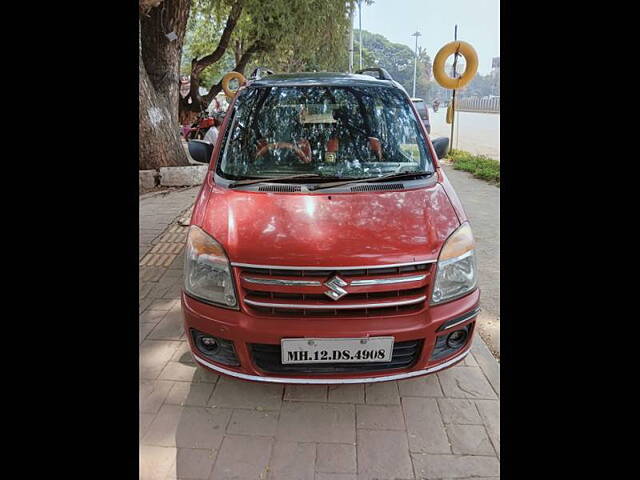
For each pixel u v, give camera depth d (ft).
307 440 7.34
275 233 7.32
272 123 10.22
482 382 8.66
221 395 8.29
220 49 48.32
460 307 7.34
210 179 9.28
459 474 6.79
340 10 44.11
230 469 6.82
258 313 7.07
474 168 31.55
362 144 9.92
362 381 7.18
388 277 6.99
